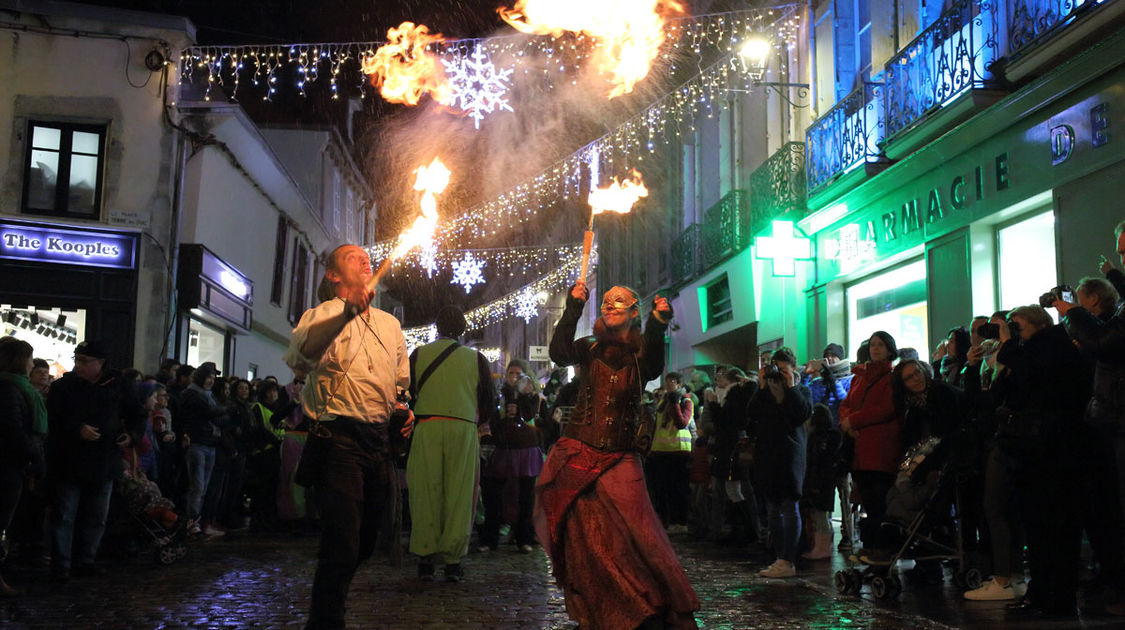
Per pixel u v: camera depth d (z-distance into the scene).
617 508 4.05
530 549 9.60
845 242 13.74
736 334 19.19
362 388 4.56
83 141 15.56
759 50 15.62
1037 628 5.35
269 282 22.00
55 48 15.46
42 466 7.05
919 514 6.51
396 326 4.86
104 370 7.79
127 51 15.72
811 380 9.81
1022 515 5.89
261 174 19.88
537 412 9.83
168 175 15.77
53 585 7.18
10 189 15.09
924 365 6.67
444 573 7.66
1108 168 8.36
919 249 11.81
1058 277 9.05
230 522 12.37
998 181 10.05
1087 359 5.75
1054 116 9.12
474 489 7.47
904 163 11.58
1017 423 5.78
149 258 15.52
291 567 8.31
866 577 6.66
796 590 6.95
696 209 21.30
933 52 11.02
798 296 15.48
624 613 3.92
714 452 10.27
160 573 7.90
